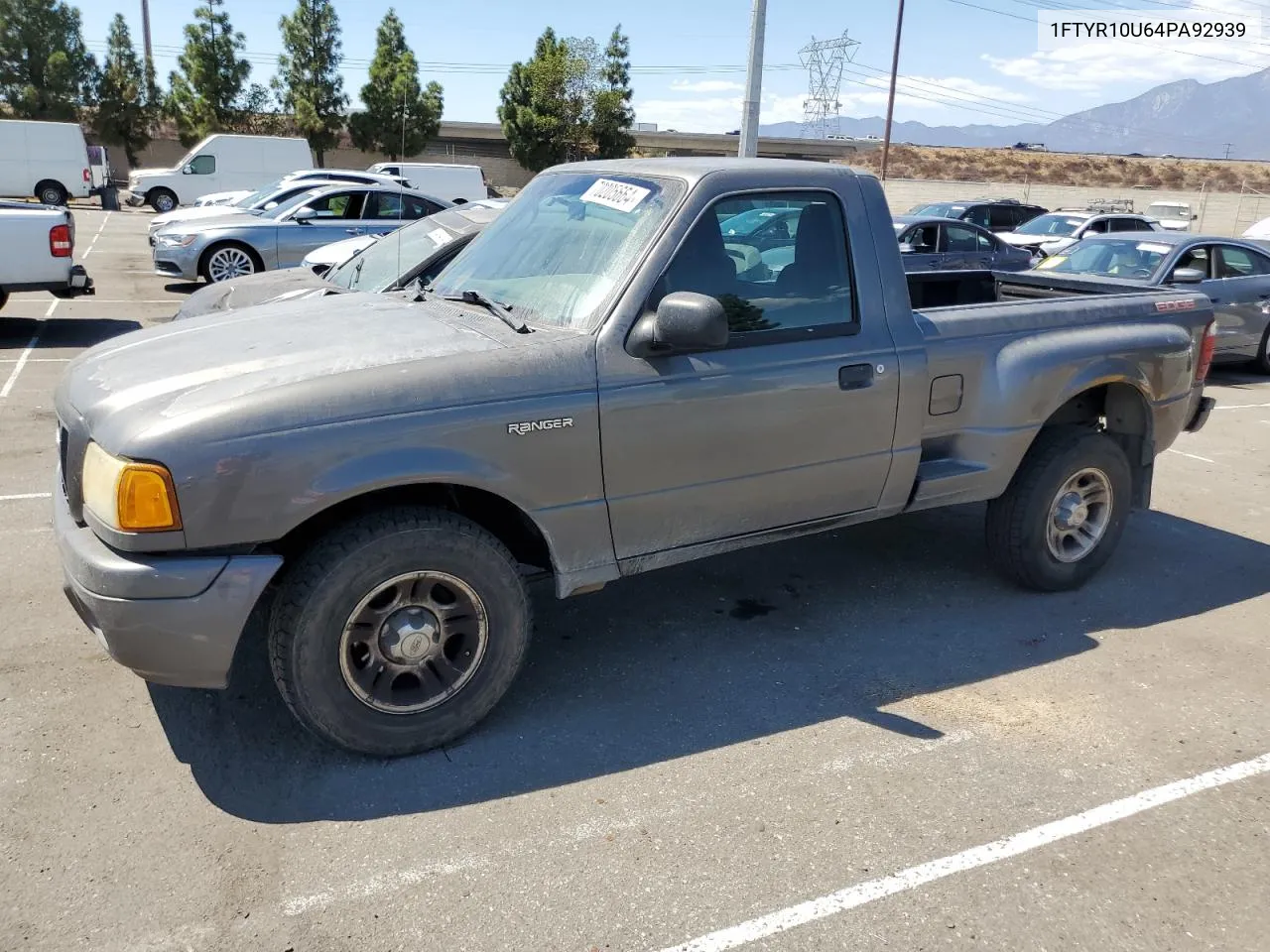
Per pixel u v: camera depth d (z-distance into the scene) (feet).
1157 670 13.28
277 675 10.28
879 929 8.47
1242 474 23.61
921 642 13.98
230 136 99.71
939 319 13.69
